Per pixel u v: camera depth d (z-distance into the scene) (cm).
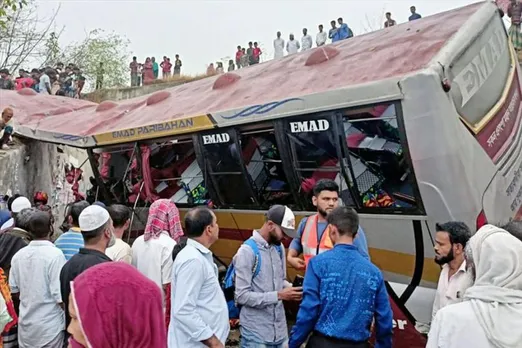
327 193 438
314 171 604
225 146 681
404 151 497
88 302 179
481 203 492
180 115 750
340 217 347
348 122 546
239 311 439
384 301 339
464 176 477
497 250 222
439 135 473
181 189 832
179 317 329
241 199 699
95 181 988
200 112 712
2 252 493
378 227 541
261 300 407
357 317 329
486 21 592
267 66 806
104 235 390
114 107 1077
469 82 525
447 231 395
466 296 230
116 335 179
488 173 517
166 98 933
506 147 567
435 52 519
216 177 714
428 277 510
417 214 505
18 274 438
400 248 528
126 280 186
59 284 430
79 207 504
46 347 430
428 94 473
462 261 392
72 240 499
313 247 441
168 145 855
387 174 534
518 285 218
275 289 422
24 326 433
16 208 619
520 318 212
